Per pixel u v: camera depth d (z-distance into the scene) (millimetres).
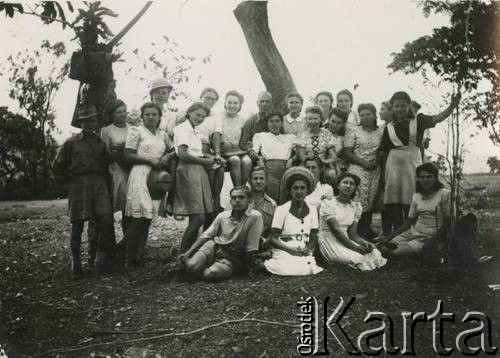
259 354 3633
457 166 5273
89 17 5770
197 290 4641
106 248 5320
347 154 5809
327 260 5277
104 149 5273
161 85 5734
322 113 5887
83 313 4344
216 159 5480
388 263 5246
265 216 5332
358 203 5398
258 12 7195
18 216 9766
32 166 12531
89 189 5148
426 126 5586
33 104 11586
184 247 5281
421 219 5477
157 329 3984
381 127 6020
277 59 7285
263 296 4430
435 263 5059
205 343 3768
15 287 5066
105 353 3719
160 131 5648
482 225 5949
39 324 4195
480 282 4523
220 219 5023
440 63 5484
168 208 5340
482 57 5355
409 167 5648
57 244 6832
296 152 5676
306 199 5496
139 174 5273
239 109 5988
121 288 4812
